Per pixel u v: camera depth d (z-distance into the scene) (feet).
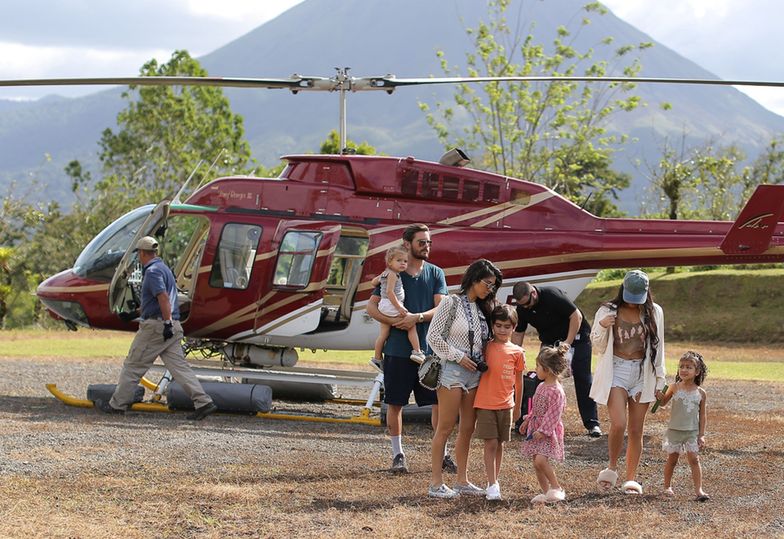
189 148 370.53
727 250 67.56
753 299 185.57
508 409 42.42
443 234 68.44
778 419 71.26
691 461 43.62
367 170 68.59
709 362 137.80
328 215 68.69
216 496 41.22
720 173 243.40
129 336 164.86
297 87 68.74
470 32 221.66
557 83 213.25
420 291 47.83
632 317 44.65
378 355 48.47
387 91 69.36
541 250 68.85
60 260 241.55
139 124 367.04
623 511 40.60
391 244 68.08
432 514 39.45
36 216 250.78
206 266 68.69
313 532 35.99
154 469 46.21
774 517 40.47
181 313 69.87
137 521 36.94
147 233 68.03
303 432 60.49
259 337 69.46
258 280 68.13
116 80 62.03
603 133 217.15
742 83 64.44
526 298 59.52
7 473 43.98
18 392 76.69
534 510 40.40
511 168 213.46
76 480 43.11
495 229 69.05
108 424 59.72
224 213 69.31
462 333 42.29
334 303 73.05
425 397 47.65
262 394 66.13
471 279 42.63
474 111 226.17
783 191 63.72
